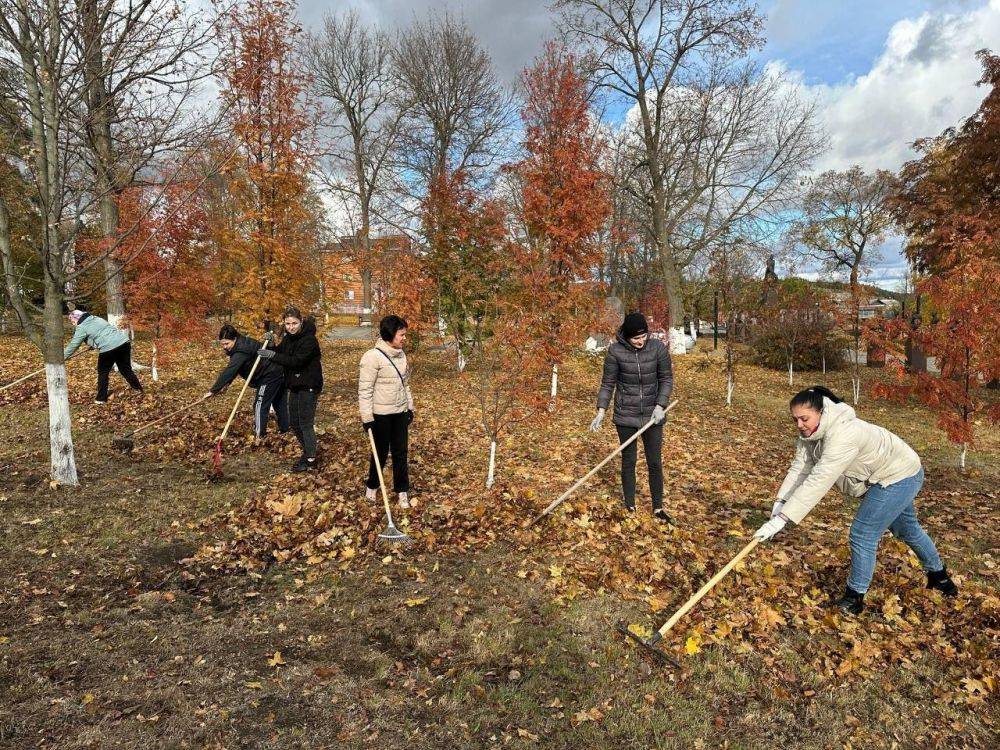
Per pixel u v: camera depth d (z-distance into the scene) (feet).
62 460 18.08
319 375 21.25
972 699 9.57
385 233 75.66
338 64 103.91
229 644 10.81
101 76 16.43
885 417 36.11
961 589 13.02
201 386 37.04
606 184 40.52
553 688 9.86
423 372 47.57
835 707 9.53
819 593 12.97
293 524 16.49
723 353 75.31
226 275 37.27
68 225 18.62
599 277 37.37
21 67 15.94
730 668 10.42
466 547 15.26
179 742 8.33
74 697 9.09
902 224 50.80
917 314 40.47
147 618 11.54
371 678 10.01
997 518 17.65
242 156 31.09
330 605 12.37
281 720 8.89
